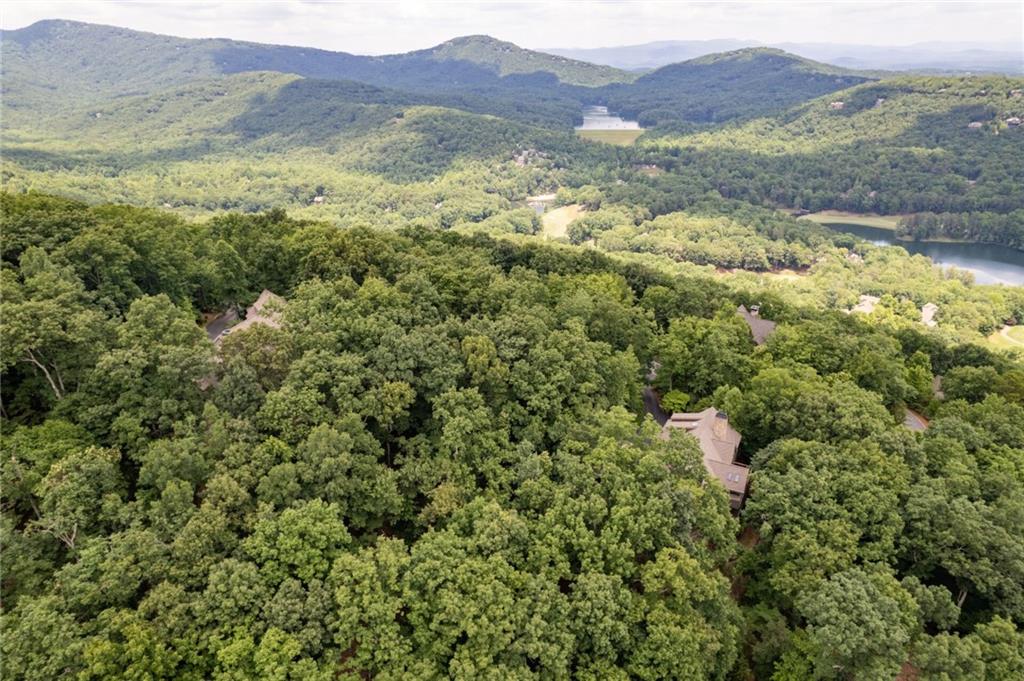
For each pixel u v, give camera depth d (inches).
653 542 1967.3
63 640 1374.3
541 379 2576.3
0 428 2055.9
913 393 3747.5
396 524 2174.0
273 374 2327.8
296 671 1456.7
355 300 2864.2
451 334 2741.1
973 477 2431.1
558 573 1807.3
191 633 1482.5
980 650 1782.7
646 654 1715.1
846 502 2228.1
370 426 2369.6
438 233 5600.4
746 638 2117.4
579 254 5600.4
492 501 1983.3
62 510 1676.9
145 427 2073.1
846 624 1742.1
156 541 1615.4
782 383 3093.0
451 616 1605.6
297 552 1672.0
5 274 2453.2
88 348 2209.6
